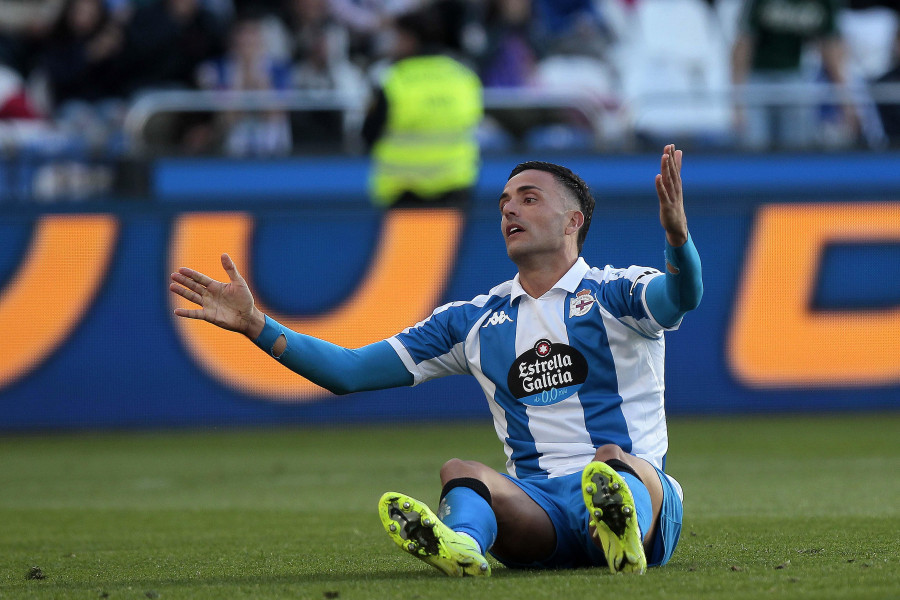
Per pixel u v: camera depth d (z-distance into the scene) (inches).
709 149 1499.8
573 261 480.4
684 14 1996.8
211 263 1400.1
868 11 2075.5
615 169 1489.9
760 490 860.0
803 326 1440.7
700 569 449.7
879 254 1448.1
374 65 1727.4
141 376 1386.6
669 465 1047.6
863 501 774.5
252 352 1395.2
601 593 387.9
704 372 1432.1
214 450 1234.0
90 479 1037.2
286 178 1476.4
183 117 1625.2
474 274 1424.7
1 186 1489.9
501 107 1686.8
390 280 1414.9
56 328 1378.0
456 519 431.5
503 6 1835.6
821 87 1691.7
